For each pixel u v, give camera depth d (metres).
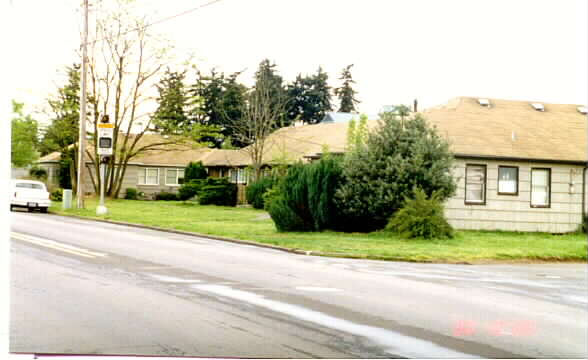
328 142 42.88
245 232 24.05
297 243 20.30
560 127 33.59
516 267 17.42
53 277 11.30
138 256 15.22
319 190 25.09
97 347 6.78
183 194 49.59
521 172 30.02
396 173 24.61
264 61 71.12
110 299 9.48
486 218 29.45
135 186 57.88
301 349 7.08
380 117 26.38
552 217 30.34
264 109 49.22
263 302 9.80
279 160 42.34
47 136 48.94
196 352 6.73
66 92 46.00
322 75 77.50
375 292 11.40
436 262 17.94
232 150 56.41
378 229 25.50
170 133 49.62
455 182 25.66
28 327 7.56
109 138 32.22
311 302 10.00
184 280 11.71
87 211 33.16
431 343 7.69
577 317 9.98
